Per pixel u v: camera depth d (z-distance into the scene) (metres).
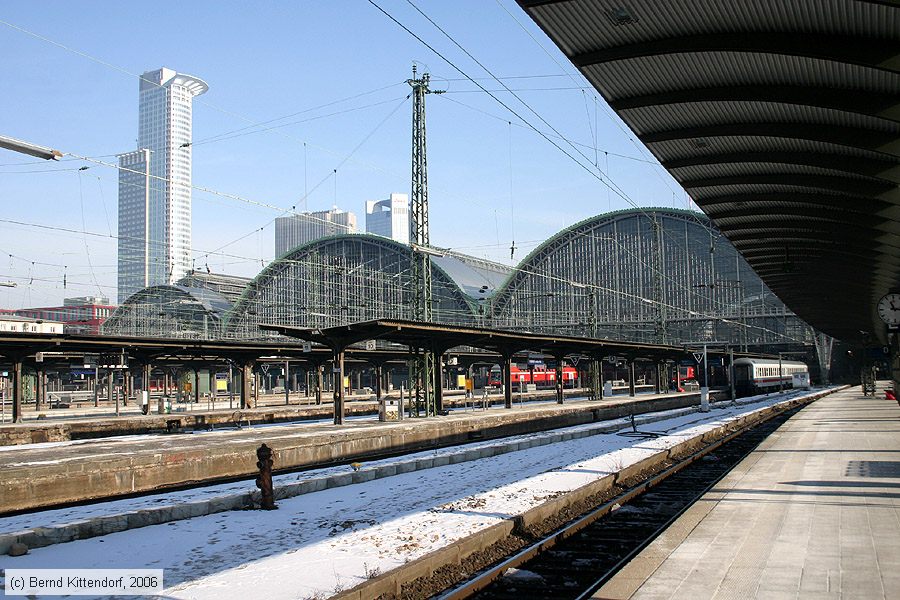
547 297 129.62
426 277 42.25
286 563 11.41
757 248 35.22
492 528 13.55
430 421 41.03
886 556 10.76
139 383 108.44
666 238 119.75
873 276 38.97
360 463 25.92
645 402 63.50
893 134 17.78
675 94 17.59
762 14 13.73
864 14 13.09
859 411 46.56
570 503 17.27
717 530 12.83
